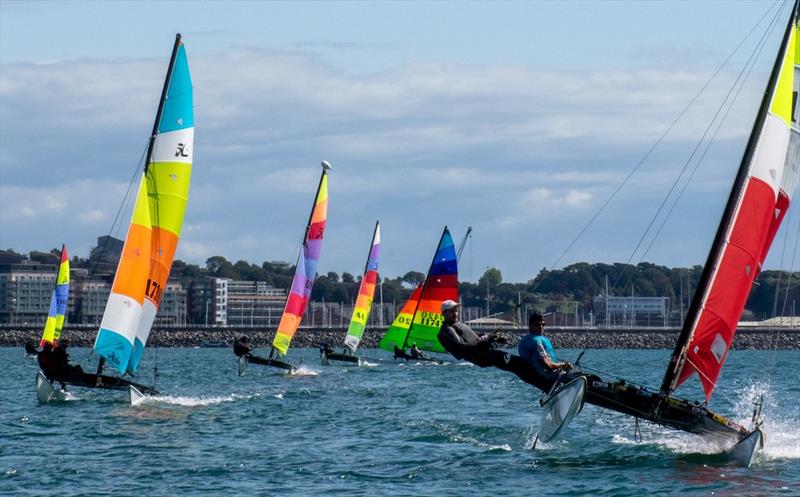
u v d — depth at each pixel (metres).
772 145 91.06
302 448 93.44
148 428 106.62
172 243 135.50
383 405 135.88
